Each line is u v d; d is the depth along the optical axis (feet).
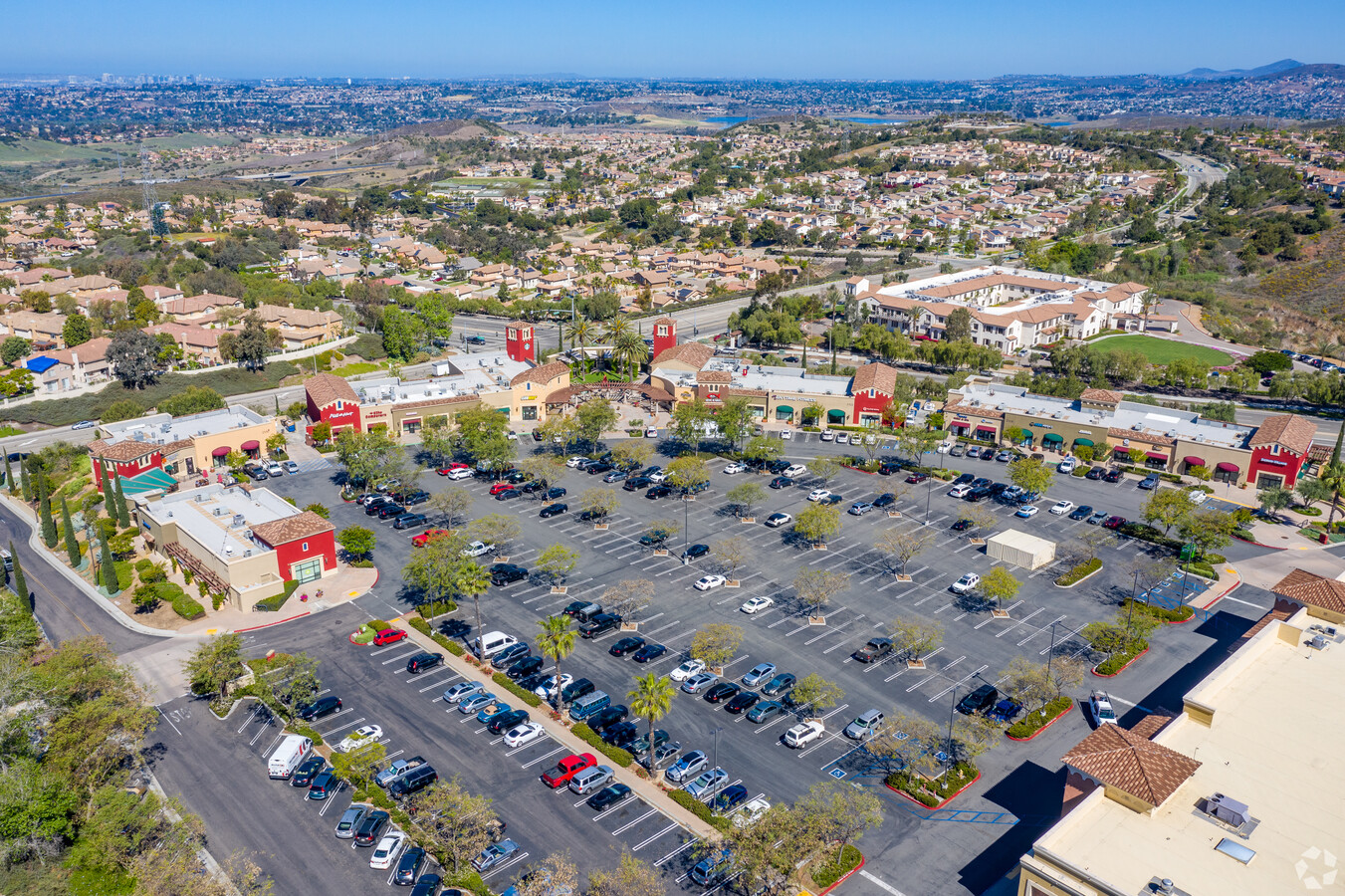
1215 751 216.74
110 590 356.59
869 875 216.54
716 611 338.13
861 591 353.10
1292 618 266.36
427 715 277.85
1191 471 463.83
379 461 441.68
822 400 543.39
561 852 222.48
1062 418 504.02
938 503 437.17
